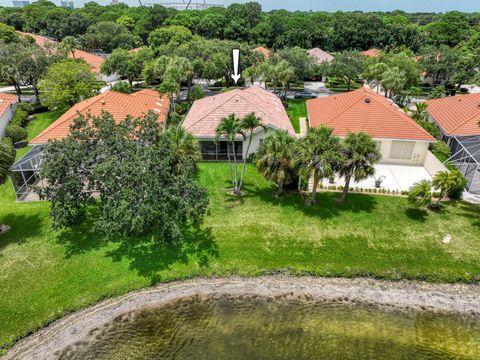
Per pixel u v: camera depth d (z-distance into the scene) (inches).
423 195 983.6
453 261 845.2
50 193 836.0
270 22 4293.8
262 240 923.4
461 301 770.2
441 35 3757.4
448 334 705.0
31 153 1194.6
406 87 2167.8
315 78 2901.1
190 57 2352.4
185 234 942.4
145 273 831.7
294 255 878.4
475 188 1129.4
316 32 3983.8
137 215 710.5
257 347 682.2
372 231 945.5
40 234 947.3
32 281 803.4
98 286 796.0
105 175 779.4
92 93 1916.8
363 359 658.8
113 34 3713.1
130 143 866.1
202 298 786.2
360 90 1632.6
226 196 1114.7
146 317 742.5
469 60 2313.0
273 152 986.1
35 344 686.5
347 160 962.1
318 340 694.5
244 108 1398.9
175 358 663.1
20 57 2037.4
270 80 2095.2
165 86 1718.8
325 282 821.2
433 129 1448.1
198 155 1096.2
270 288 808.9
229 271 842.8
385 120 1349.7
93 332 710.5
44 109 2037.4
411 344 685.9
